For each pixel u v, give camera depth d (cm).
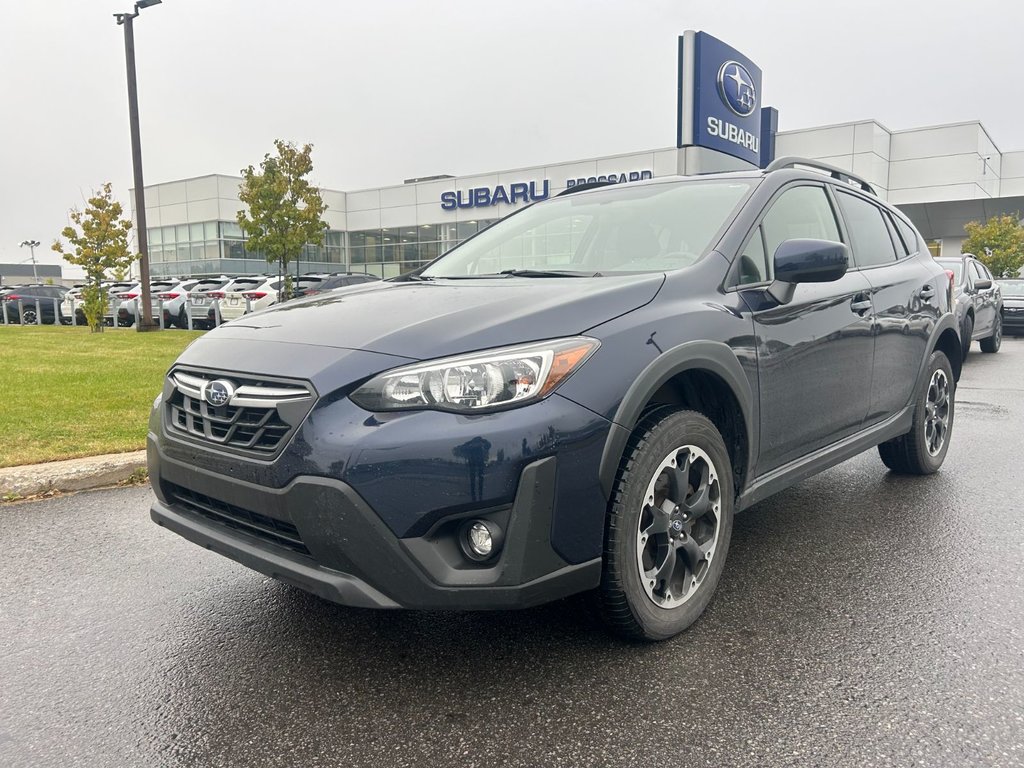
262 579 328
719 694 232
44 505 429
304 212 2314
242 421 243
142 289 1908
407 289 304
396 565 218
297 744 211
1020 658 252
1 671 252
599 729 215
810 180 376
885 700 228
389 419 220
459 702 230
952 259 1120
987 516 402
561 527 226
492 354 225
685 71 1555
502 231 399
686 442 260
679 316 265
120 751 209
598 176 3341
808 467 340
